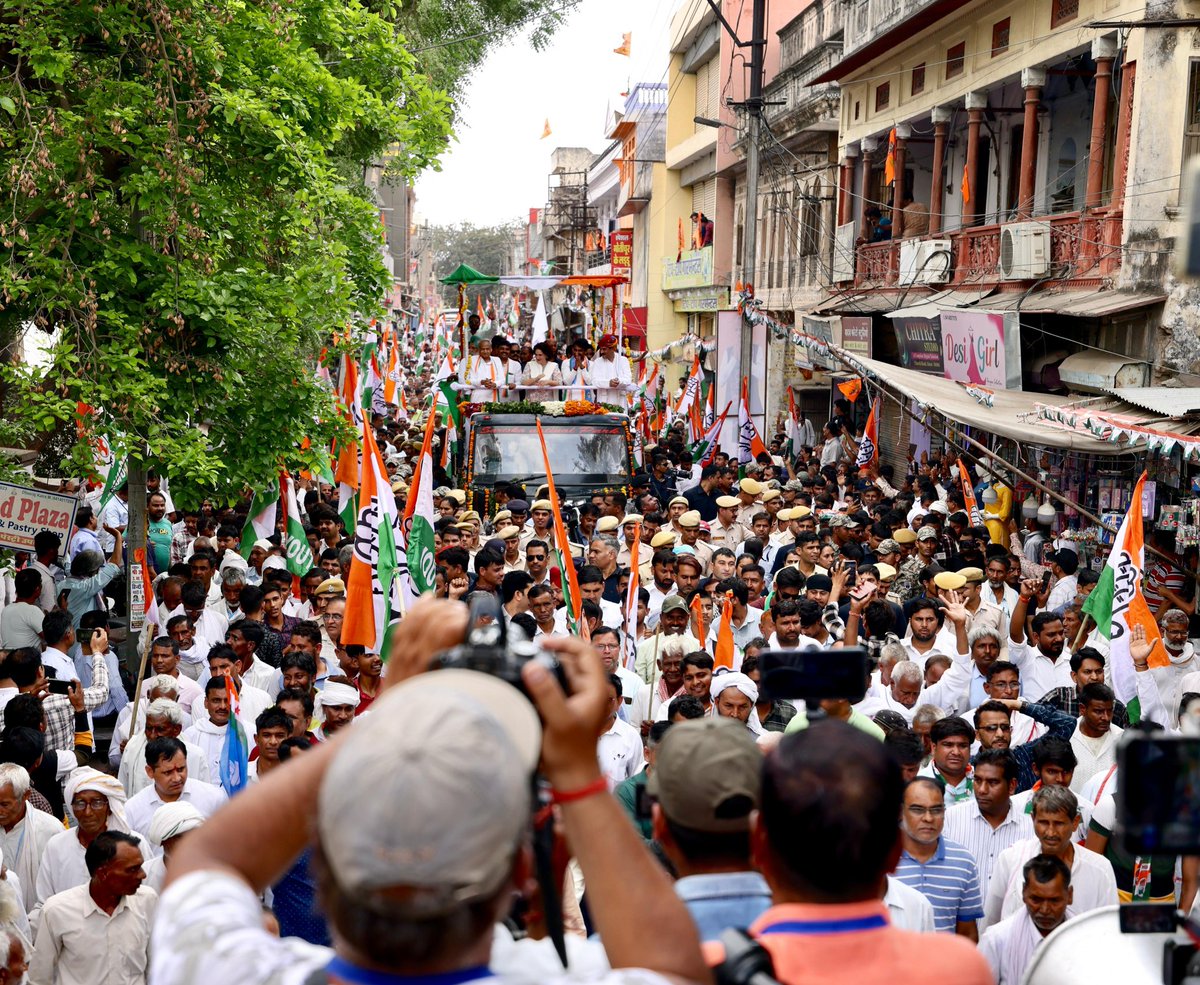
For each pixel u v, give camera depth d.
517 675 1.72
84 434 9.85
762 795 2.27
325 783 1.48
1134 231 16.47
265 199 11.34
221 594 12.02
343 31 12.62
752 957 1.89
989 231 20.73
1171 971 2.12
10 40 9.91
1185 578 14.31
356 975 1.49
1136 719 8.91
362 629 8.95
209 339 10.51
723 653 9.12
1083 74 19.50
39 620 10.42
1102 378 16.75
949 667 9.03
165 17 9.78
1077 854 6.10
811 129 30.41
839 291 27.59
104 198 9.92
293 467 11.96
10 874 6.04
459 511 16.17
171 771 7.11
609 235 62.94
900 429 26.03
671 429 29.89
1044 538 17.19
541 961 1.85
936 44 23.20
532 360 20.88
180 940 1.59
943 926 5.86
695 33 43.38
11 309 10.27
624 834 1.73
